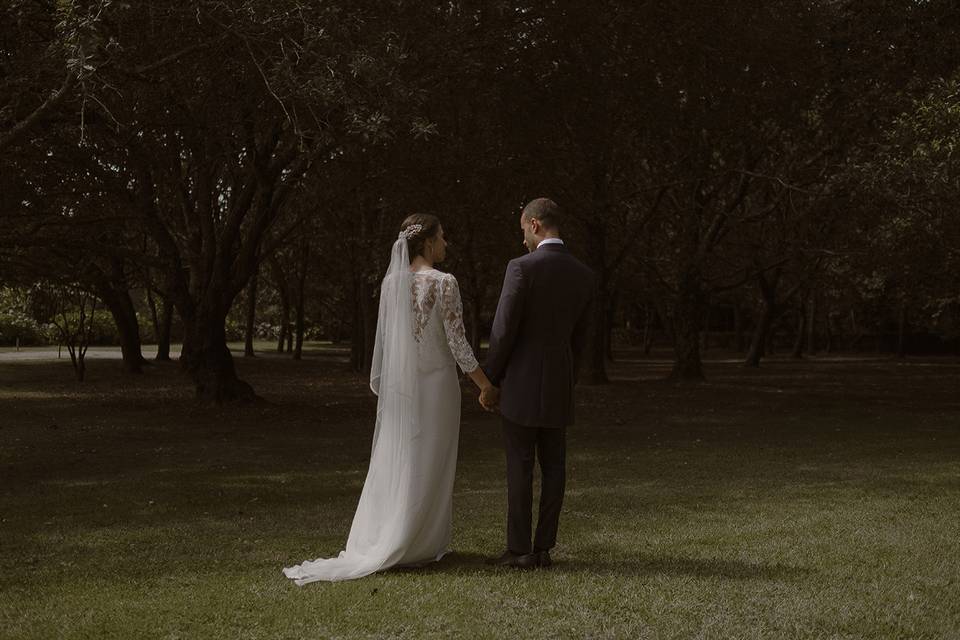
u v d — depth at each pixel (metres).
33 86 9.66
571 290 4.86
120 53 9.03
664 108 17.05
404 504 4.77
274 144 16.39
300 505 7.22
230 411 16.42
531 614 3.92
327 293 45.34
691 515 6.48
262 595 4.23
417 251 5.14
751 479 8.45
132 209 16.69
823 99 19.98
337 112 11.64
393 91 9.59
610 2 15.73
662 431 13.60
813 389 23.61
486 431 13.89
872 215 19.97
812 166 22.92
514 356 4.86
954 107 12.30
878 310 48.03
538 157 16.52
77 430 13.70
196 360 17.59
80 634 3.64
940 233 16.50
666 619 3.85
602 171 21.23
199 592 4.29
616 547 5.33
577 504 7.01
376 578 4.58
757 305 45.34
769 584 4.40
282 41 9.65
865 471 8.90
